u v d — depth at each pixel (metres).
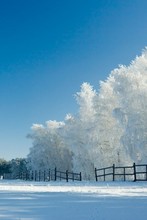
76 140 50.00
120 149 42.31
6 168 138.75
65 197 10.01
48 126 71.25
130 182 24.50
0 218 5.58
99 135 43.66
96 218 5.67
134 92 37.28
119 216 5.96
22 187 16.98
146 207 7.44
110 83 44.44
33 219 5.49
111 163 42.62
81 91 49.84
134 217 5.84
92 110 49.00
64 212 6.47
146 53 40.59
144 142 35.91
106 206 7.62
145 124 36.34
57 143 70.19
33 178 66.12
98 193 11.77
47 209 6.96
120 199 9.44
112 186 17.78
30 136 72.06
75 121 50.69
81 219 5.54
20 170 104.50
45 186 18.23
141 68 39.56
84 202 8.54
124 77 37.84
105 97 44.16
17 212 6.43
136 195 11.05
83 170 49.19
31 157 72.19
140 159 36.25
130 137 36.59
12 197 9.98
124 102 37.62
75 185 19.80
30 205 7.75
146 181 25.98
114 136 43.16
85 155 49.19
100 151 43.44
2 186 18.16
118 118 37.81
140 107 36.81
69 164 68.81
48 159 70.00
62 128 53.91
